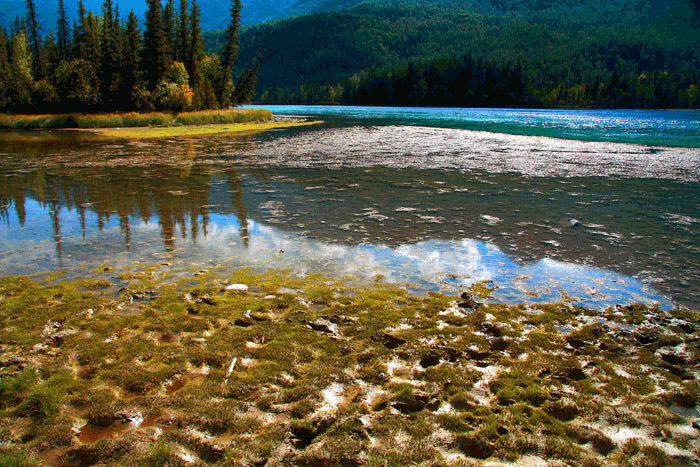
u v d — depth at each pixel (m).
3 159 25.08
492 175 19.53
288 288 7.73
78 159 24.91
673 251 9.84
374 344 5.85
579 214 13.02
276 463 3.81
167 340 5.96
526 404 4.64
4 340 5.89
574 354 5.68
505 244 10.31
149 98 62.41
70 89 63.69
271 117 63.75
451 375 5.13
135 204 14.15
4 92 64.38
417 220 12.37
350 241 10.49
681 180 18.39
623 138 37.03
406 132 43.22
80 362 5.41
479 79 138.38
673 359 5.56
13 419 4.39
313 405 4.59
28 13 77.50
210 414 4.42
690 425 4.35
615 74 143.00
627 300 7.41
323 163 23.05
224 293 7.46
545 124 55.84
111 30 73.69
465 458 3.89
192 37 75.44
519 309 6.99
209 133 43.09
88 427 4.31
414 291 7.68
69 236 10.88
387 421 4.33
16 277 8.21
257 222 12.14
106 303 7.01
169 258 9.33
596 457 3.92
